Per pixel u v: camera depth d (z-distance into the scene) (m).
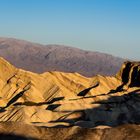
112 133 87.19
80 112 160.00
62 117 154.12
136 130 87.62
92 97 192.75
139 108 183.12
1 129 90.94
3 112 153.62
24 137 88.31
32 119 147.75
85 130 89.56
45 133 90.44
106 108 175.50
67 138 87.81
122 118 164.88
